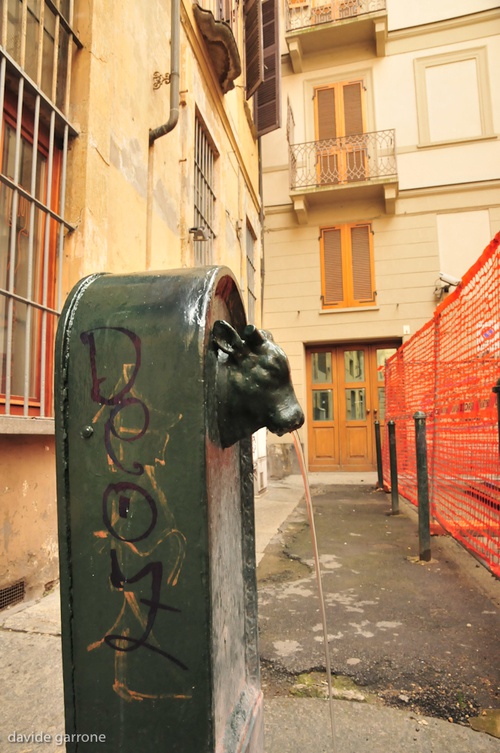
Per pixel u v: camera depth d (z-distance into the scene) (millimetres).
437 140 10938
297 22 11891
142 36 4598
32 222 2906
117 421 950
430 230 10805
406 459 6648
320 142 11414
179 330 935
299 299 11258
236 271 8219
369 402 11031
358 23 11039
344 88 11547
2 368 2912
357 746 1700
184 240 5430
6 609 2672
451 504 4410
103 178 3666
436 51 11148
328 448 11086
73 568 965
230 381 1035
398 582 3422
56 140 3445
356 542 4594
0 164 2830
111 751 934
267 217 11617
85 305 1020
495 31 10914
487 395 3602
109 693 938
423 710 1912
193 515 901
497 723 1817
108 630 939
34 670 2055
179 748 900
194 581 898
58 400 989
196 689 896
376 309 10820
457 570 3658
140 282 1032
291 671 2227
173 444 916
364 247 11117
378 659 2316
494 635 2549
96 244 3543
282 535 4938
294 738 1747
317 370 11383
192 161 5766
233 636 1165
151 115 4777
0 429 2512
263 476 7980
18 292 3104
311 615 2869
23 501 2846
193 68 5906
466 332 4055
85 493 962
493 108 10781
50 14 3393
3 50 2658
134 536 929
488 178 10641
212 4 6883
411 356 6297
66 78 3451
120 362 959
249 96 9062
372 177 10820
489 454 3570
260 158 10688
